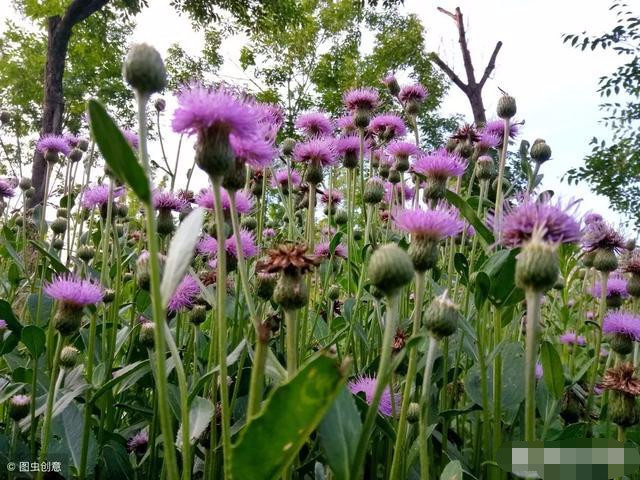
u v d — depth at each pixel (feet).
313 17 13.08
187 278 1.32
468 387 1.26
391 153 1.91
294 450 0.56
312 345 1.78
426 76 12.50
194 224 0.64
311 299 2.30
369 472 1.24
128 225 2.54
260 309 1.47
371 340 1.66
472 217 1.16
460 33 6.42
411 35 12.57
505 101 1.55
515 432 1.34
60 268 1.50
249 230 1.74
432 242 0.95
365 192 1.75
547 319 2.27
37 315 1.73
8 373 1.71
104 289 1.44
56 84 9.60
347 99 1.90
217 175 0.77
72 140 2.46
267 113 1.23
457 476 0.84
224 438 0.73
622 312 1.53
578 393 1.53
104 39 12.56
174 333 1.71
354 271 1.81
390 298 0.69
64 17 9.55
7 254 2.60
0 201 2.50
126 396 1.55
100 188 1.85
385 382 0.64
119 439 1.23
